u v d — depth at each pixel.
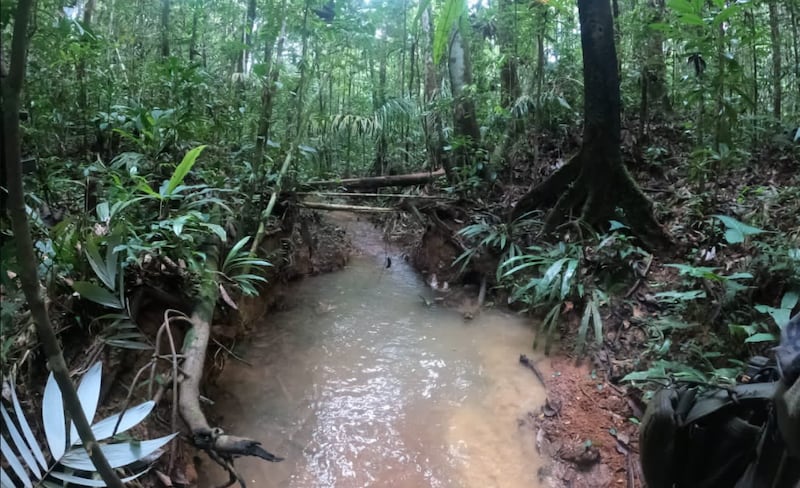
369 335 3.76
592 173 4.12
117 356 2.31
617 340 3.24
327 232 5.71
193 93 4.05
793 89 5.90
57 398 1.64
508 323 3.88
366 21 5.35
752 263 3.03
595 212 4.14
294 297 4.37
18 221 0.88
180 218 2.58
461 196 5.22
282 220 4.57
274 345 3.54
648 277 3.65
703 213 3.93
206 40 6.58
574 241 4.11
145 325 2.54
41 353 2.04
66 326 2.23
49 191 2.99
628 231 4.05
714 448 1.63
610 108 4.00
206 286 2.77
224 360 3.16
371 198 6.85
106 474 1.08
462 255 4.44
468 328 3.90
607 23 3.95
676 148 5.32
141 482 1.97
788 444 1.28
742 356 2.75
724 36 3.81
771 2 5.06
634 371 2.97
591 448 2.57
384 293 4.57
